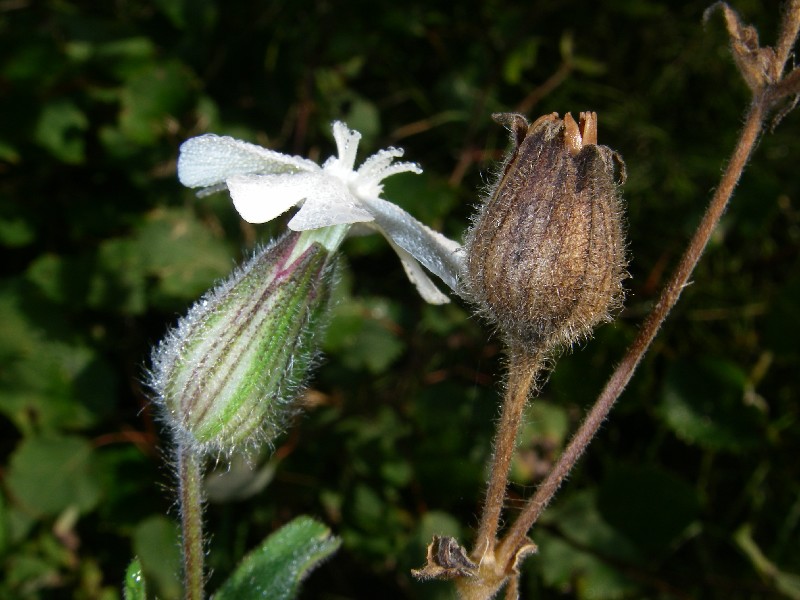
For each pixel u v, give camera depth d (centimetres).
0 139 17
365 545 15
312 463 16
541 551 15
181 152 8
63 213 18
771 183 17
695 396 16
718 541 17
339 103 19
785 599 16
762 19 19
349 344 16
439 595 14
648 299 18
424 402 16
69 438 16
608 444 17
